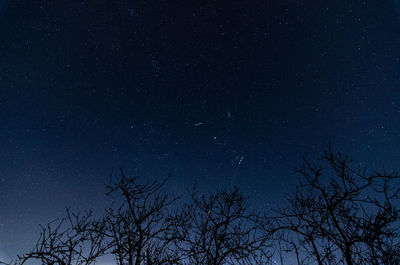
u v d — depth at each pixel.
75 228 5.15
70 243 5.02
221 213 6.40
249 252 5.74
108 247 5.31
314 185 5.91
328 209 5.54
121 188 5.84
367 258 5.07
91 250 5.15
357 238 5.19
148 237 5.62
